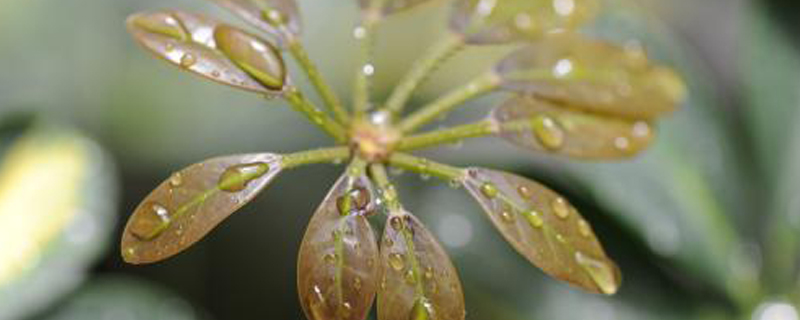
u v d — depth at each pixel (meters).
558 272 0.28
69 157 0.40
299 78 0.46
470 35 0.30
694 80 0.38
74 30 0.48
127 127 0.47
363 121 0.29
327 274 0.27
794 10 0.39
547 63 0.29
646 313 0.37
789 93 0.38
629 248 0.38
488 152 0.37
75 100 0.47
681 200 0.37
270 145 0.47
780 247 0.38
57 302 0.38
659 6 0.55
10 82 0.46
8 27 0.47
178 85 0.48
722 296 0.37
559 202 0.29
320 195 0.46
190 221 0.27
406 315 0.28
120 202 0.46
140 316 0.38
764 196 0.38
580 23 0.30
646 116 0.29
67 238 0.38
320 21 0.48
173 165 0.47
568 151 0.29
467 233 0.37
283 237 0.46
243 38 0.28
